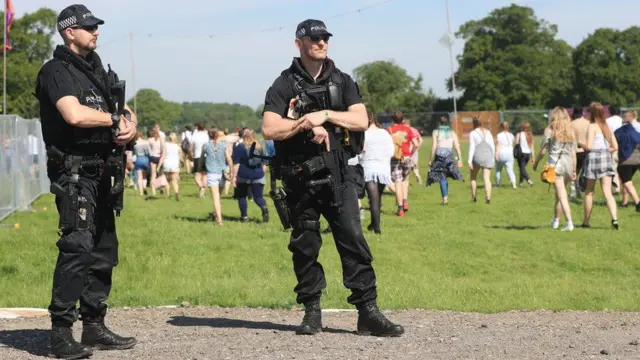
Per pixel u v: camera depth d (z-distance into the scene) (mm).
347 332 6434
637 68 114125
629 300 9484
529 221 16797
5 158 15883
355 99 6285
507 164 25094
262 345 5836
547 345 5852
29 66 73000
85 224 5547
